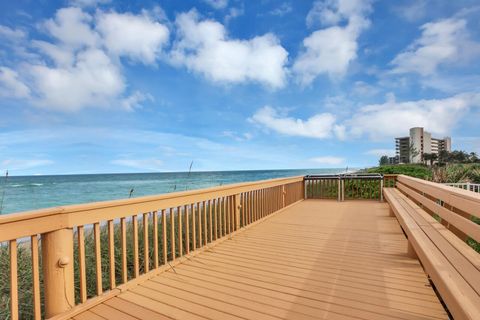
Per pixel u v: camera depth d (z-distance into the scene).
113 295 2.72
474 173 10.97
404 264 3.50
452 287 1.51
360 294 2.70
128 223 5.29
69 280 2.37
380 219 6.48
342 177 9.88
